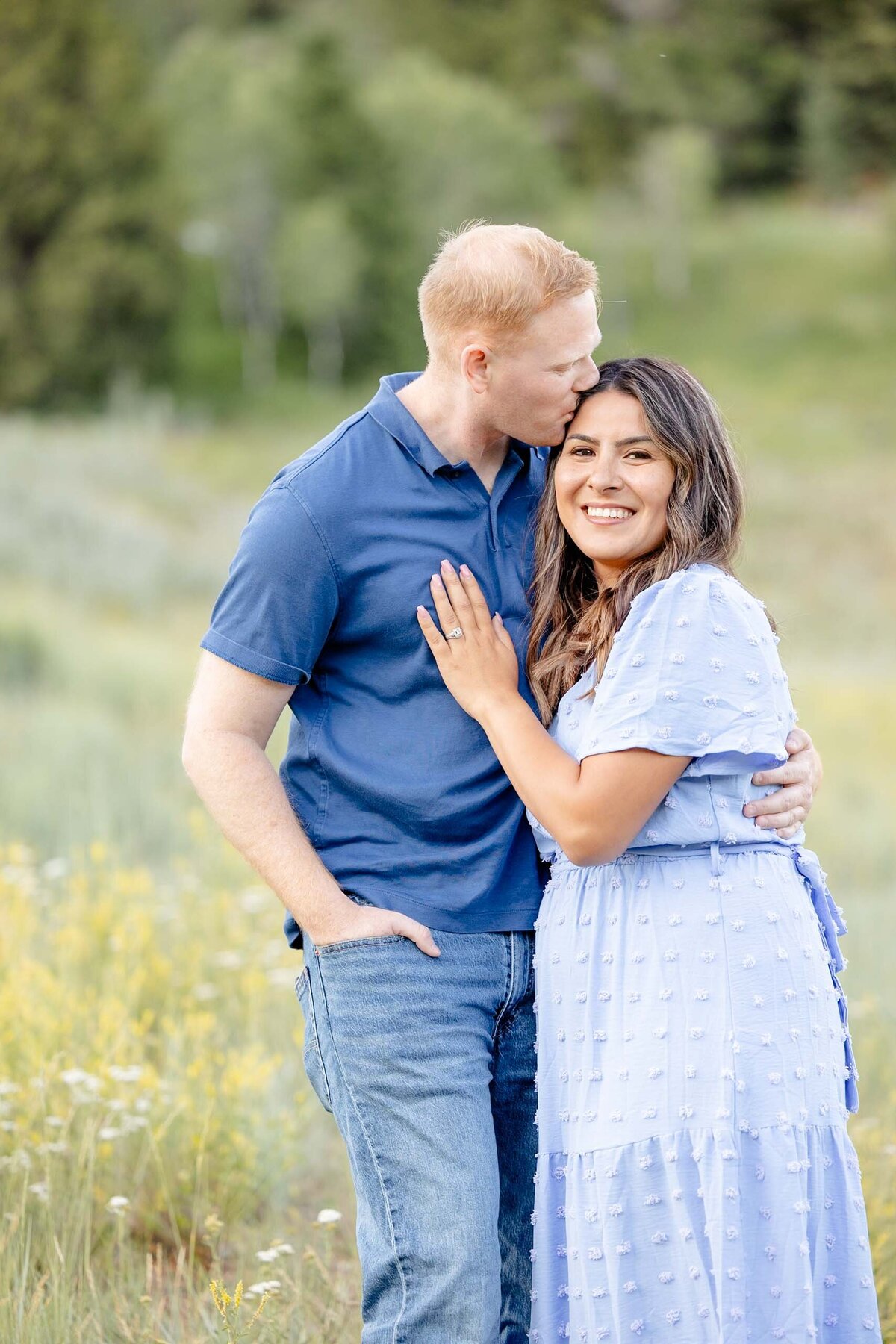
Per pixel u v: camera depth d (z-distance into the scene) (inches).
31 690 733.3
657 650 145.6
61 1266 182.9
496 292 147.0
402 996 149.7
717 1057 141.8
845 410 3521.2
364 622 154.4
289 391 3981.3
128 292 3779.5
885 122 5182.1
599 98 5369.1
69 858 410.9
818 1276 142.5
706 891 146.4
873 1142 222.5
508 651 153.5
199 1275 194.4
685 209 4709.6
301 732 159.9
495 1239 145.9
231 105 4411.9
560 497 156.3
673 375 153.9
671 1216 140.8
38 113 3882.9
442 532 155.8
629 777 143.4
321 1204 224.7
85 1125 212.2
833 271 4495.6
